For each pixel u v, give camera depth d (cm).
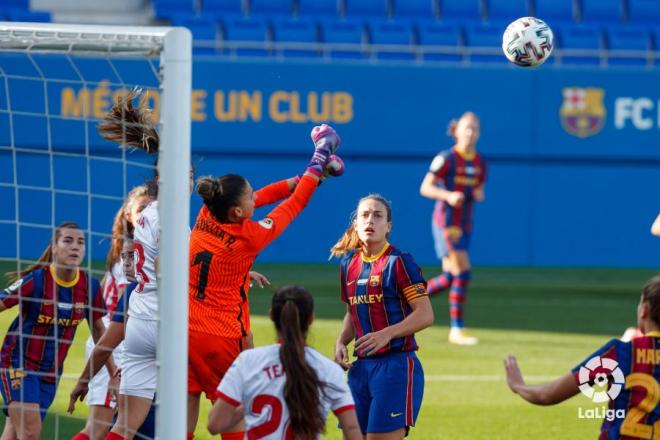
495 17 6762
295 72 5791
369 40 6412
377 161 5884
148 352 1944
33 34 1622
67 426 2548
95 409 2091
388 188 5894
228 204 1902
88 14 6688
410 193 5903
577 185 5931
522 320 4372
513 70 5847
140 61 5544
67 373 3117
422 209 5909
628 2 6800
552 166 5925
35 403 2005
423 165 5897
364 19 6650
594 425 2670
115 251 2222
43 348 2042
